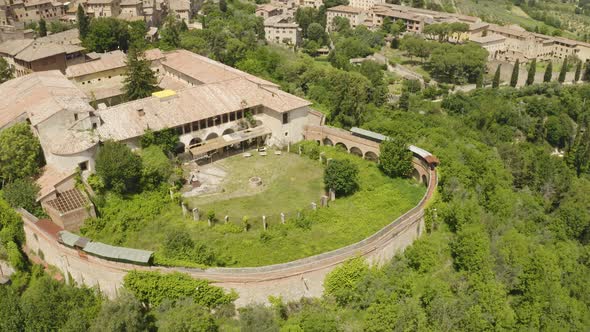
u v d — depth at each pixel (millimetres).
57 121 89688
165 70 139375
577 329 80000
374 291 70812
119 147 86812
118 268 67875
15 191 82375
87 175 88562
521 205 109375
